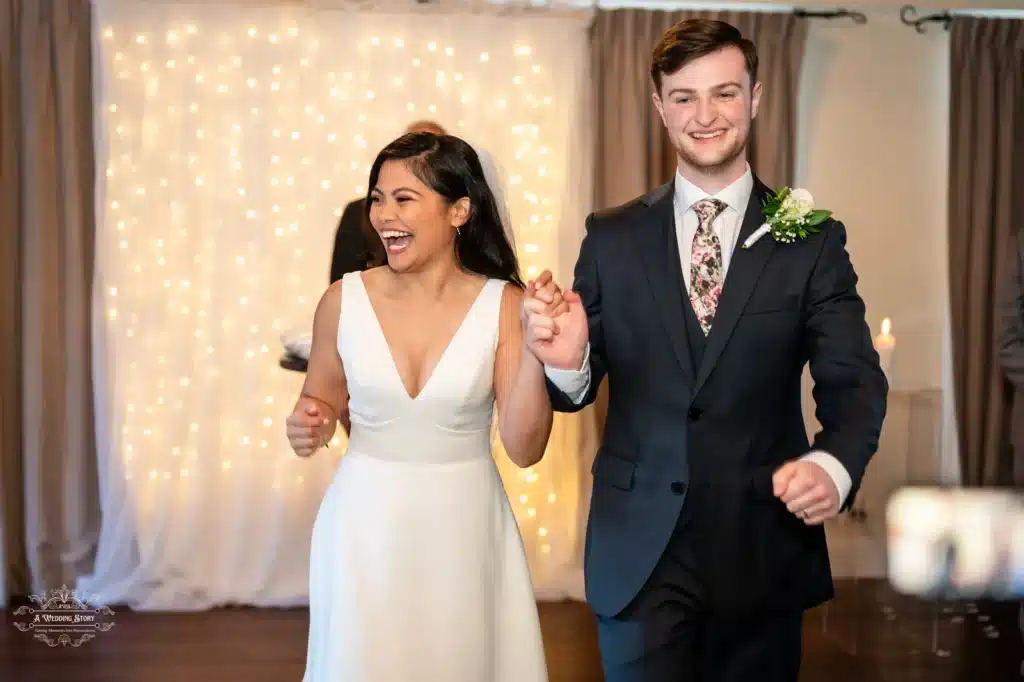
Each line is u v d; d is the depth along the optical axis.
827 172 4.42
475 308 1.69
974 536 3.99
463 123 4.14
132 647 3.46
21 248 3.89
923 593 3.99
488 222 1.76
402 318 1.69
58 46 3.85
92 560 3.98
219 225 4.06
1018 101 4.30
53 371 3.91
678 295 1.78
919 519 4.12
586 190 4.18
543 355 1.54
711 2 4.20
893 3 4.32
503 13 4.12
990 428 4.31
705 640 1.83
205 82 4.04
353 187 4.12
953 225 4.32
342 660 1.60
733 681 1.83
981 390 4.32
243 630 3.66
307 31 4.08
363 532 1.64
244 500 4.03
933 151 4.45
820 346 1.74
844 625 3.68
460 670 1.62
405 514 1.63
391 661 1.60
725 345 1.73
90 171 3.94
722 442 1.74
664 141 4.14
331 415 1.75
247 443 4.04
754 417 1.75
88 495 3.97
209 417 4.04
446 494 1.65
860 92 4.40
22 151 3.87
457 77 4.13
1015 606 3.90
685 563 1.76
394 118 4.12
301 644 3.51
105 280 4.01
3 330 3.88
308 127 4.10
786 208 1.75
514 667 1.73
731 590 1.75
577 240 4.18
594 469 1.88
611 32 4.09
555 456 4.17
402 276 1.71
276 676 3.18
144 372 4.04
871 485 4.27
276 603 3.95
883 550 4.22
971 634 3.59
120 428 4.00
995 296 4.32
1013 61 4.30
